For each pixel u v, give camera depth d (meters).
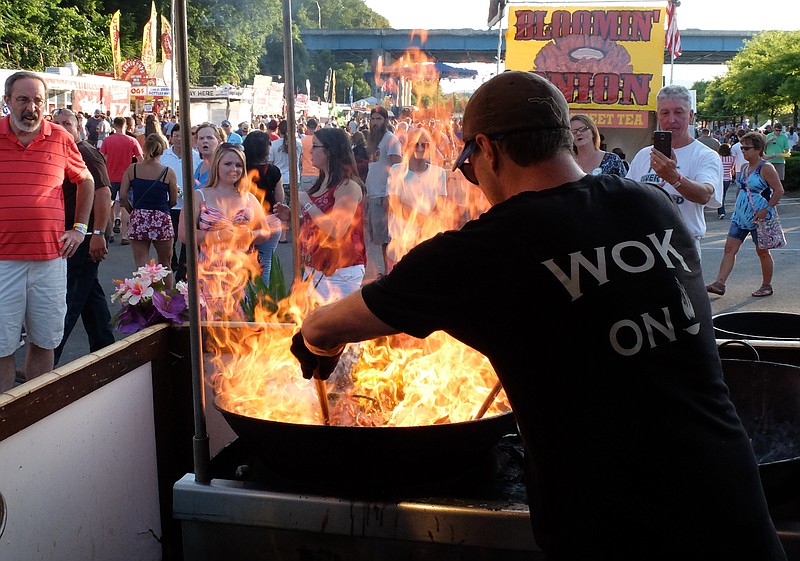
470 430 1.60
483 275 1.23
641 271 1.25
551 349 1.22
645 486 1.19
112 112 21.31
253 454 1.88
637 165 3.93
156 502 2.45
